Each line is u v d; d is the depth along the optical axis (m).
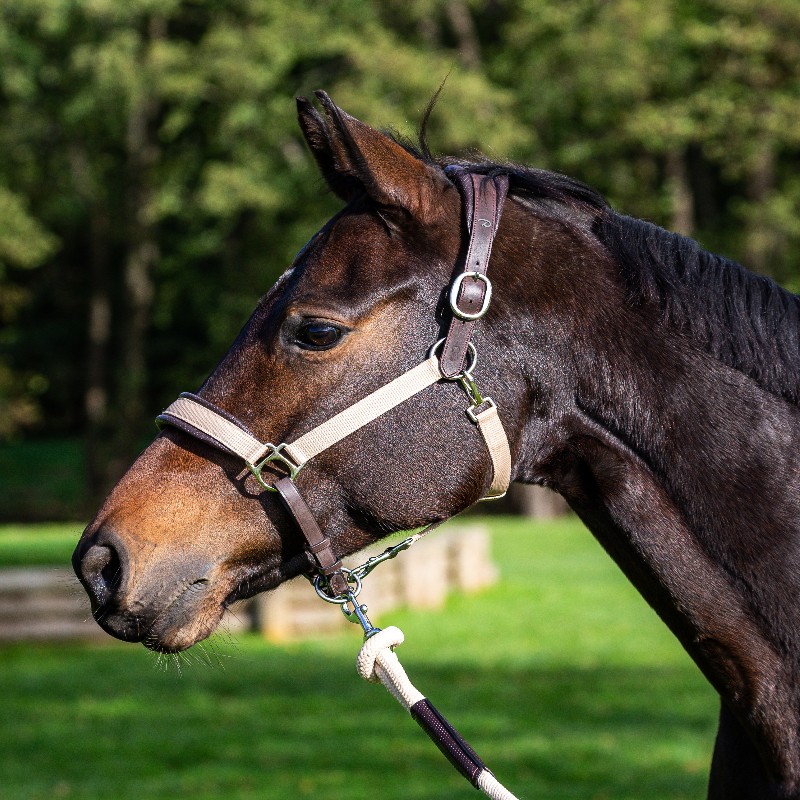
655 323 2.99
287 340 2.89
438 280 2.92
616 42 27.17
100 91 26.89
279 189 28.73
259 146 28.84
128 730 9.48
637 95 28.95
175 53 26.89
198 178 31.16
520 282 2.97
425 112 3.27
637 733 9.08
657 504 2.94
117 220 32.25
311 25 27.11
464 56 29.41
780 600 2.87
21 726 9.66
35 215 31.05
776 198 29.94
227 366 2.98
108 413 32.28
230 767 8.37
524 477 3.05
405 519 2.89
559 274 3.01
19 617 13.38
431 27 30.39
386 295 2.89
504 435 2.91
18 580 13.39
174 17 30.16
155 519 2.88
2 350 36.78
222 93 28.05
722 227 33.75
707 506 2.91
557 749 8.62
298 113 3.06
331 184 3.13
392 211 2.94
